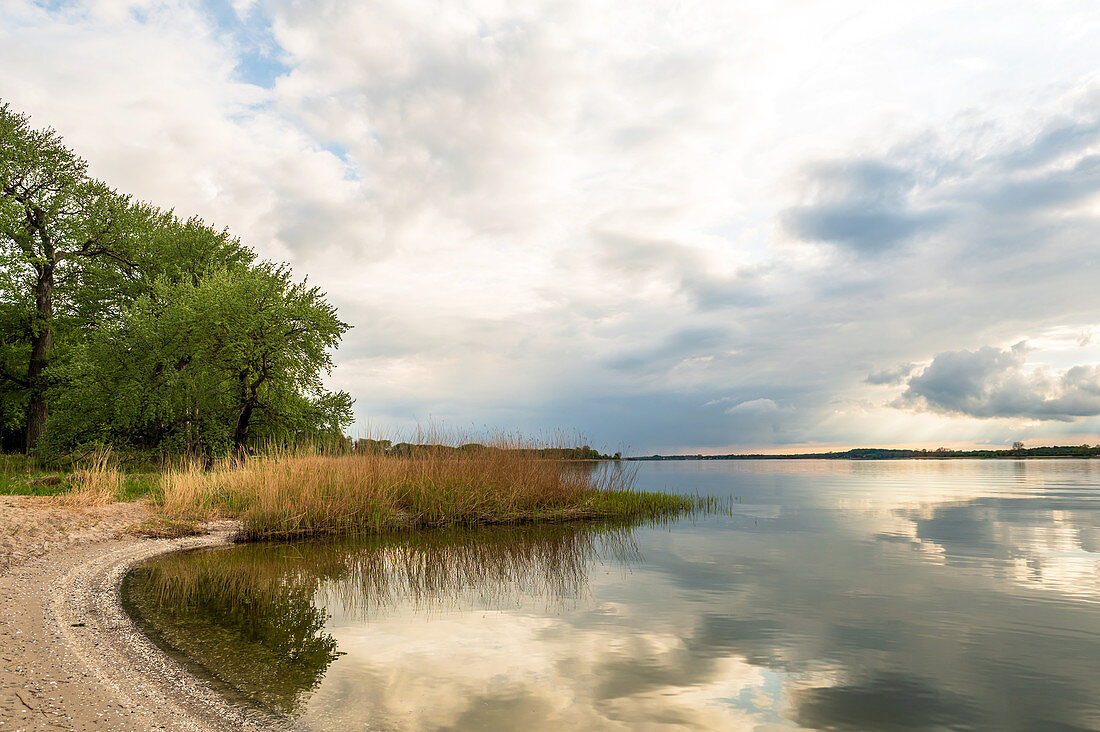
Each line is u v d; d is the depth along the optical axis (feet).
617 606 26.61
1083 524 54.03
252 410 94.53
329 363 97.55
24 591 26.21
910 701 16.61
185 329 85.35
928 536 47.16
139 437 87.76
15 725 13.52
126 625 22.67
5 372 98.73
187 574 33.06
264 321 87.35
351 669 18.72
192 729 14.12
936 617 24.70
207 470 76.28
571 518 58.39
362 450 60.13
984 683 17.80
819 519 58.85
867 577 32.37
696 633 22.62
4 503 42.29
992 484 120.78
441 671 18.62
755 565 35.86
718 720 15.31
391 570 34.94
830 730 14.82
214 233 114.01
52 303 101.60
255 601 27.37
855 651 20.62
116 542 40.19
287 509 46.70
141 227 106.83
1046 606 26.30
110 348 83.97
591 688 17.33
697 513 63.93
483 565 36.40
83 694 15.66
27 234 94.63
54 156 97.91
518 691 17.06
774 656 20.08
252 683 17.39
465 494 55.72
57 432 83.51
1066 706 16.21
